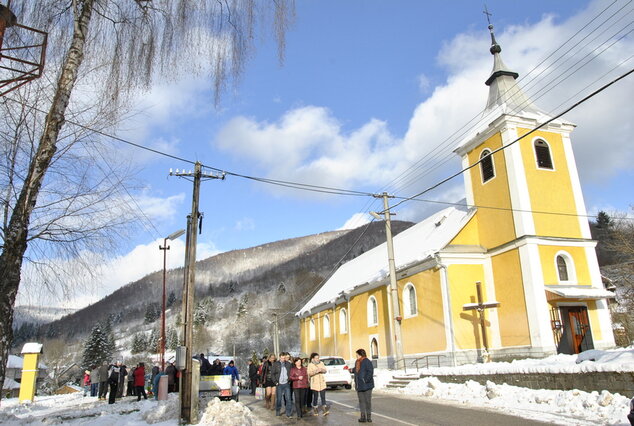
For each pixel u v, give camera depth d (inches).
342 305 1637.6
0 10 299.7
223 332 5187.0
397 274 1267.2
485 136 1124.5
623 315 1220.5
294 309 4160.9
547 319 935.7
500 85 1168.8
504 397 585.0
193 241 563.8
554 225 1019.3
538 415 468.4
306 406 585.6
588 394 495.2
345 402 659.4
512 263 1017.5
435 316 1087.0
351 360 1514.5
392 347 1263.5
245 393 1003.9
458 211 1280.8
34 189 329.4
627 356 511.5
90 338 2999.5
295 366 531.5
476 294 1069.1
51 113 335.9
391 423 451.5
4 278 309.0
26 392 935.7
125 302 7268.7
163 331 1343.5
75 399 998.4
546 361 699.4
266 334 4488.2
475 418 467.5
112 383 767.1
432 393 703.1
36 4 346.6
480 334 1040.8
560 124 1088.8
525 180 1026.1
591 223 2541.8
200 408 562.6
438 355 1050.7
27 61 324.5
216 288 7657.5
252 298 5940.0
